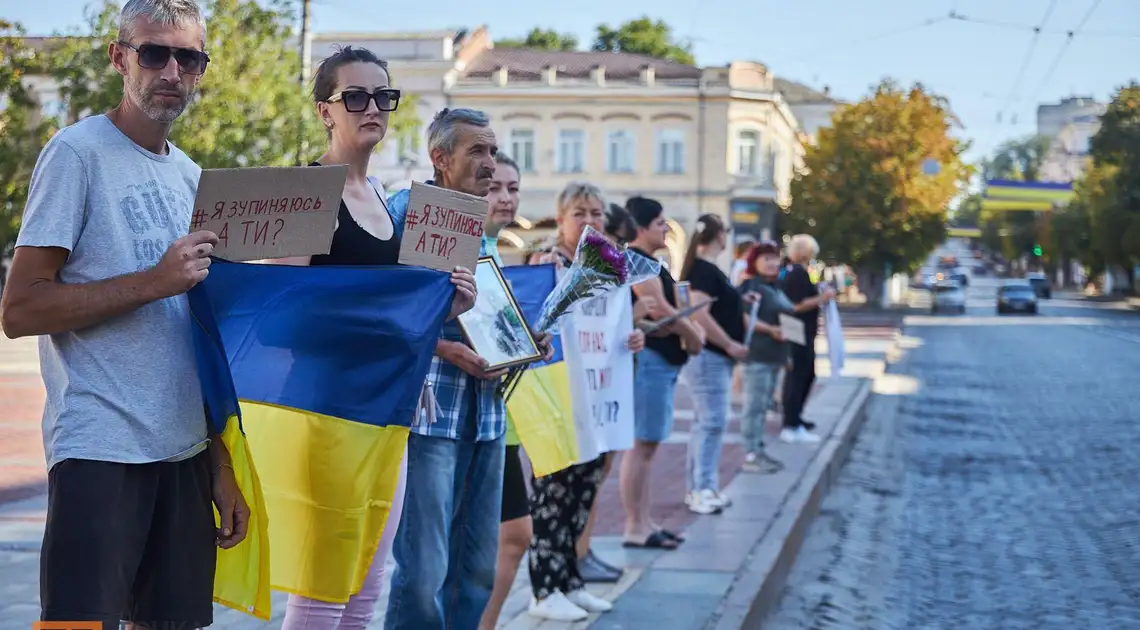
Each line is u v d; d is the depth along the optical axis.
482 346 4.09
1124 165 61.78
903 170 55.91
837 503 10.16
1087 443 14.05
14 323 2.80
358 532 3.48
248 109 26.91
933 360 29.05
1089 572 7.62
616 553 7.13
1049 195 66.69
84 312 2.77
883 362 25.80
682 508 8.77
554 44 80.81
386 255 3.75
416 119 34.12
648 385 7.16
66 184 2.86
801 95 88.75
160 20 2.94
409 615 3.99
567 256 6.00
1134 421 16.28
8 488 9.20
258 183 2.99
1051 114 161.75
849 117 56.47
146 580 3.01
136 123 3.01
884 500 10.37
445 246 3.74
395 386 3.50
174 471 3.00
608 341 5.85
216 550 3.17
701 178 49.56
